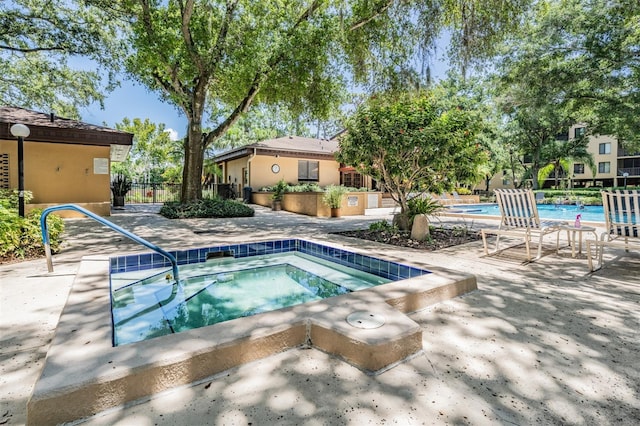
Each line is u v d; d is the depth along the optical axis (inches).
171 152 905.5
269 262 208.4
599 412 57.6
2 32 397.4
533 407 58.9
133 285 158.1
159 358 62.4
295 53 378.6
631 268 160.7
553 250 208.7
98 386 56.2
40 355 75.7
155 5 393.1
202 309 127.3
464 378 67.9
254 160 676.1
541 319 98.4
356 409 57.8
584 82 497.7
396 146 236.1
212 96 517.0
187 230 302.8
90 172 404.8
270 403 59.4
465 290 122.6
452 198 611.8
